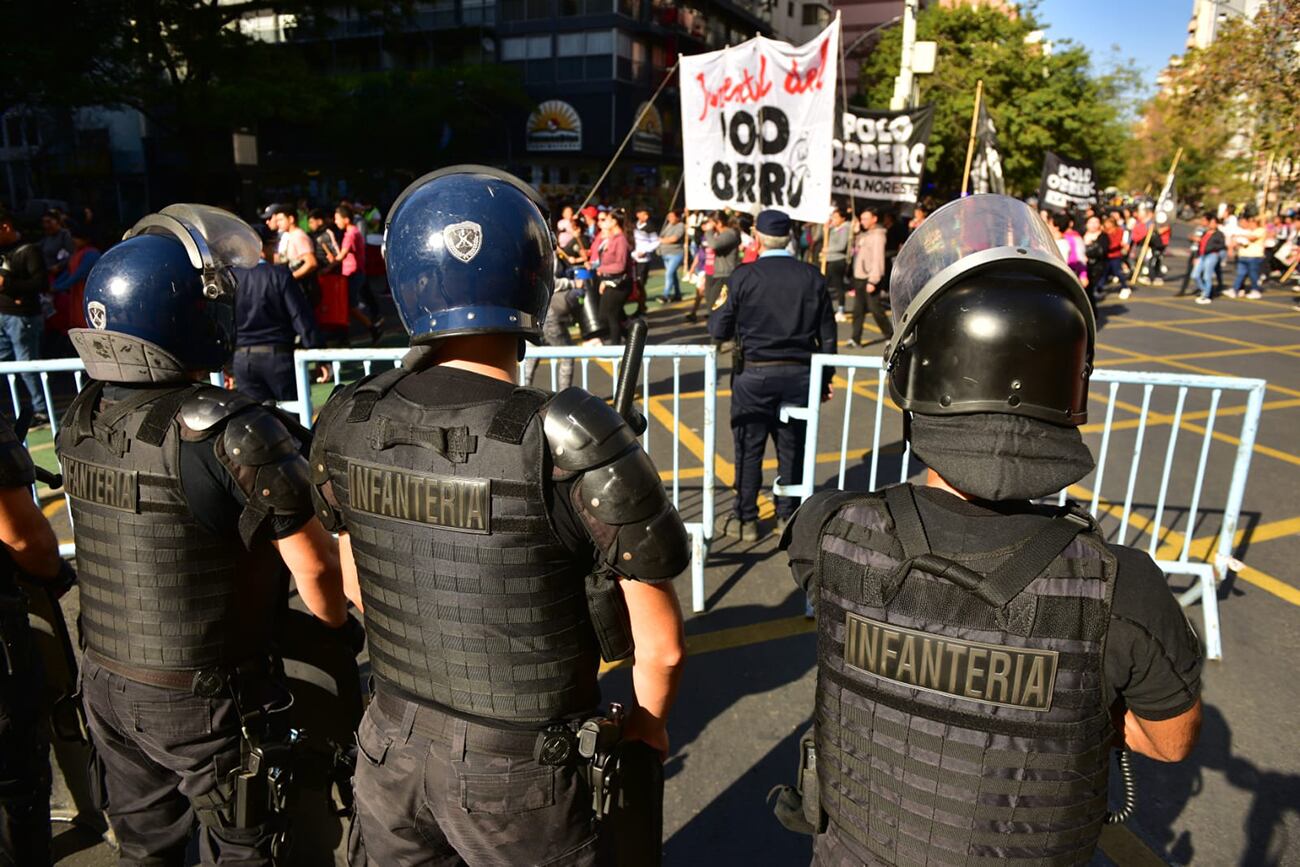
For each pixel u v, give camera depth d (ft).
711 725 10.24
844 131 32.07
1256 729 10.06
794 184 24.39
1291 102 59.11
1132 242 59.72
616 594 4.65
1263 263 52.70
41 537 6.58
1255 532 16.19
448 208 4.64
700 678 11.19
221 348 6.18
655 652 4.81
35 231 53.67
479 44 115.85
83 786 8.45
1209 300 49.62
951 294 3.99
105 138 109.09
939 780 3.90
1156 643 3.65
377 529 4.72
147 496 5.69
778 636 12.22
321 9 64.49
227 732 6.17
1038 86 82.12
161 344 5.82
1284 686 10.94
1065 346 3.81
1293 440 22.34
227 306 6.20
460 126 99.86
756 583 13.83
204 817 6.23
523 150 112.68
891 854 4.10
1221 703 10.56
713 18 132.77
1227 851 8.29
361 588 5.02
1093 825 3.92
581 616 4.72
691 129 26.66
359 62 121.60
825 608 4.30
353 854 5.38
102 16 47.62
